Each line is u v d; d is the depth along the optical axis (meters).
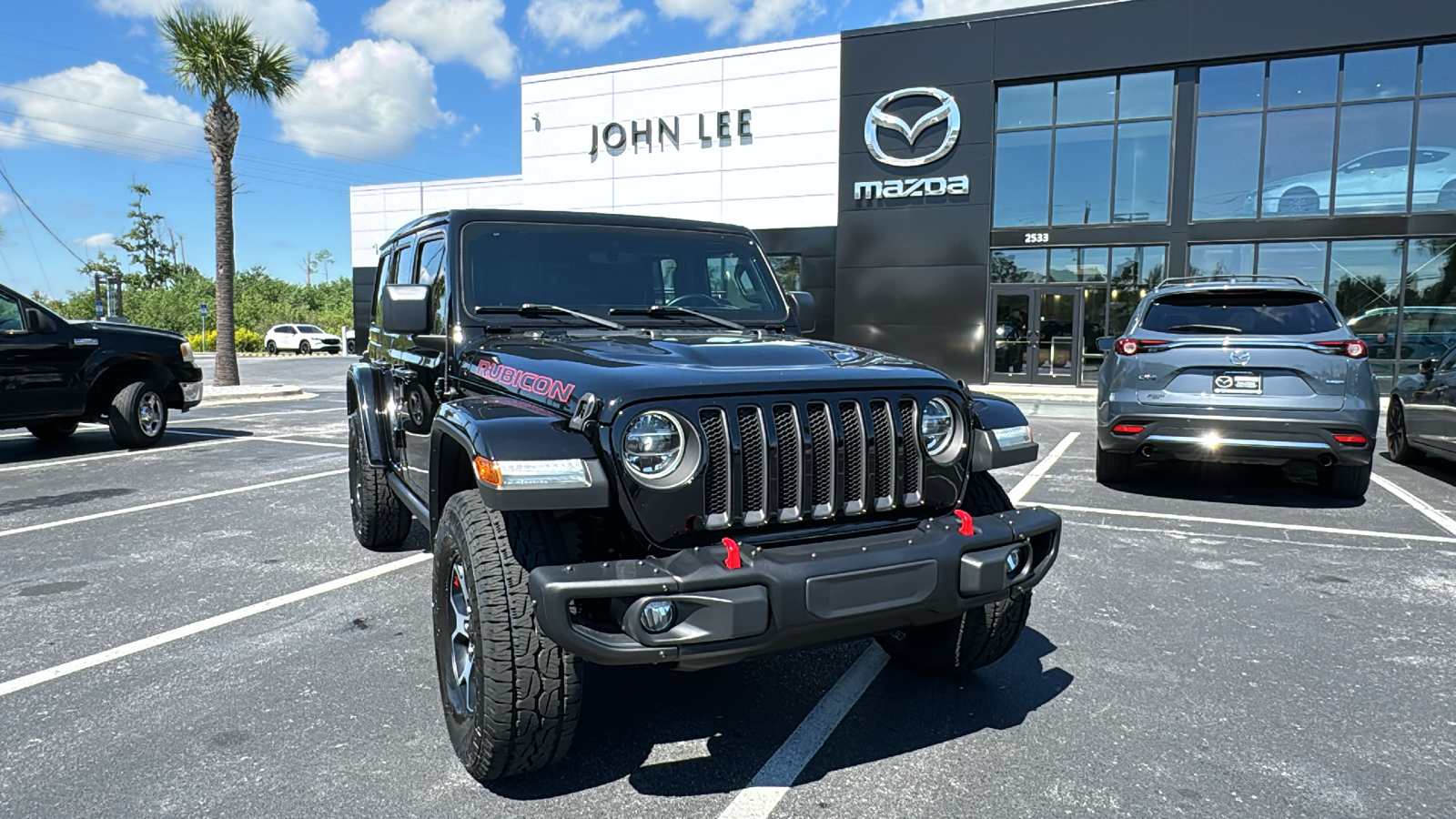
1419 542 5.55
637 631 2.23
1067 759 2.81
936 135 18.09
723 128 19.91
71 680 3.40
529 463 2.31
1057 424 12.26
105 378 9.66
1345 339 6.11
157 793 2.58
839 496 2.56
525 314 3.59
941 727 3.04
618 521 2.47
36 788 2.61
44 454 9.40
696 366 2.64
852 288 18.98
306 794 2.58
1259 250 16.44
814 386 2.57
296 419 13.10
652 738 2.96
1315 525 6.03
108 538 5.65
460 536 2.61
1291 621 4.10
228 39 16.28
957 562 2.56
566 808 2.53
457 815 2.48
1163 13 16.38
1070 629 3.99
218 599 4.40
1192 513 6.40
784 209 19.47
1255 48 15.89
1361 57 15.59
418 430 4.02
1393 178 15.60
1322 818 2.46
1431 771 2.72
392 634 3.90
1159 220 16.95
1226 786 2.64
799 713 3.16
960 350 18.34
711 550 2.38
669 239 4.07
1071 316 17.69
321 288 83.56
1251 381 6.25
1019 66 17.41
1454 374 7.45
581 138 21.30
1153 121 16.86
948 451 2.79
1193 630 3.98
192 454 9.38
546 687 2.41
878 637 3.62
